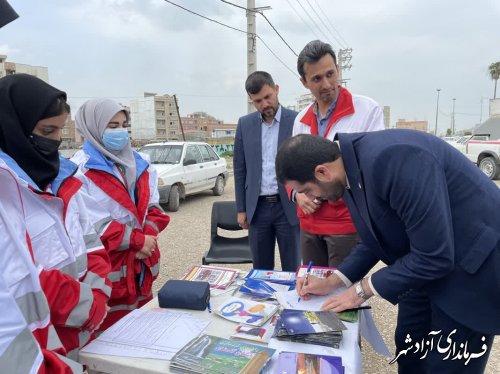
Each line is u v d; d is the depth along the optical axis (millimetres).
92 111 2109
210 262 3262
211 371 1141
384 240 1439
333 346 1304
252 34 10188
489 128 14016
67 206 1497
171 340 1359
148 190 2283
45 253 1375
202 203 8445
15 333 926
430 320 1706
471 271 1285
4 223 1076
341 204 2191
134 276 2119
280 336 1346
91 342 1368
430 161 1206
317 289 1634
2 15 920
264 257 3014
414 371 1775
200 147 8812
